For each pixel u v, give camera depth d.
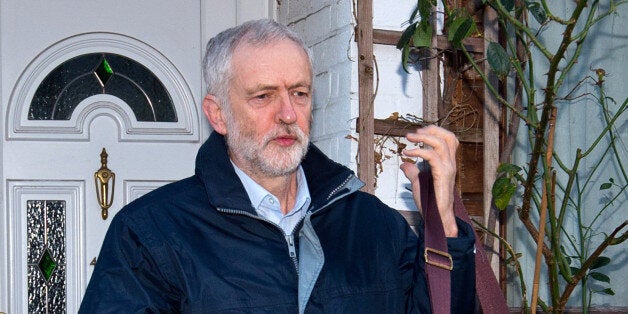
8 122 5.23
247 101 3.11
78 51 5.34
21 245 5.22
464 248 3.03
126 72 5.42
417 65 4.84
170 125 5.44
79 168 5.32
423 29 4.51
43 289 5.24
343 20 4.79
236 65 3.12
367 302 3.16
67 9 5.33
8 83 5.23
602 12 5.04
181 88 5.46
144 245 3.01
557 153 4.96
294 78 3.10
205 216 3.11
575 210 4.97
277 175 3.17
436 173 3.04
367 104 4.66
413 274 3.31
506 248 4.81
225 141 3.31
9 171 5.22
